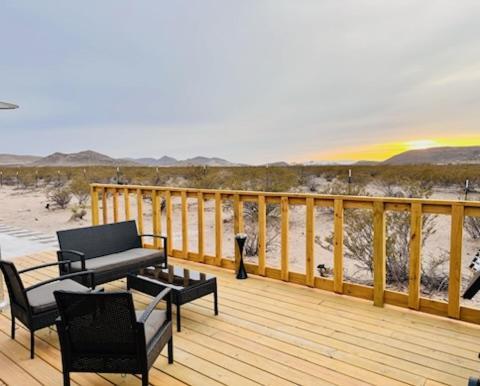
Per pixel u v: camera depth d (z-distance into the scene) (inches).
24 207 542.3
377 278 132.3
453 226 117.2
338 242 142.8
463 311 118.6
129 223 168.9
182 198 195.0
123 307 72.1
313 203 148.3
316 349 101.7
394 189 450.6
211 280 123.8
